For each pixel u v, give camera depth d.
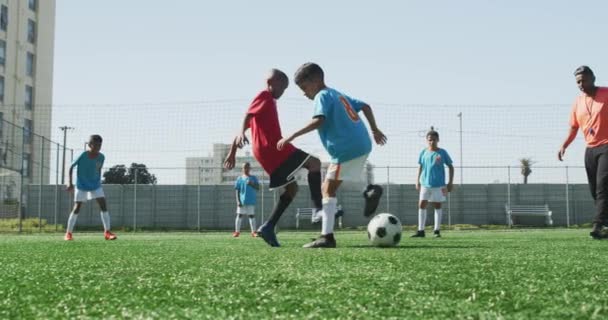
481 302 1.84
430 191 9.90
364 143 5.23
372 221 5.54
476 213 24.19
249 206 13.23
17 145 24.34
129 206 23.78
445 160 9.96
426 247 5.19
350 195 23.61
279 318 1.60
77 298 1.97
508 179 21.89
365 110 5.74
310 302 1.85
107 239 9.02
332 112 5.14
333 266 3.07
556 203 24.08
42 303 1.88
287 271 2.80
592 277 2.53
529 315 1.61
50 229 19.02
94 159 9.09
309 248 5.15
